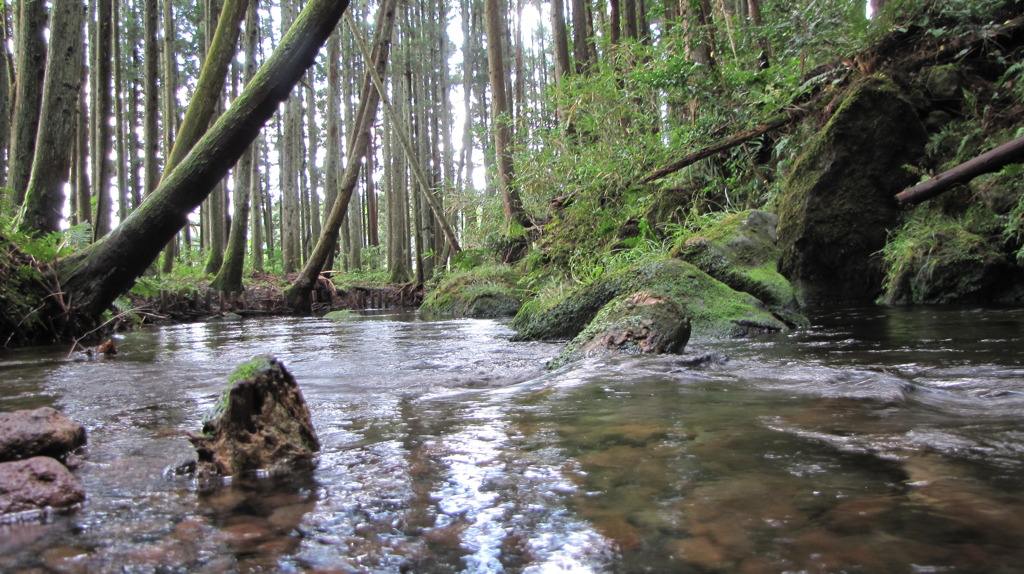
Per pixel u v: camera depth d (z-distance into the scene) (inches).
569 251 367.9
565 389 100.7
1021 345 125.7
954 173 170.9
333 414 88.0
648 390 96.5
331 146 868.0
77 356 185.8
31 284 221.8
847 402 80.7
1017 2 276.5
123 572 38.3
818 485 49.0
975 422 68.1
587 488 50.6
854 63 305.1
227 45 261.7
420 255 665.0
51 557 40.6
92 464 63.0
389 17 506.9
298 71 197.2
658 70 338.3
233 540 42.9
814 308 258.2
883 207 267.3
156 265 550.3
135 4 852.6
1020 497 45.0
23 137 289.1
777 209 317.1
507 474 55.5
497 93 490.0
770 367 115.2
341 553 40.3
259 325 358.9
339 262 1285.7
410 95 1102.4
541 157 399.9
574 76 400.8
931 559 35.8
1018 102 256.1
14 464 52.5
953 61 287.4
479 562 38.4
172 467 61.0
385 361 160.2
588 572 36.2
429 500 49.7
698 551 38.2
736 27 385.1
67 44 273.7
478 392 105.0
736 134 334.3
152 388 117.7
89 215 472.1
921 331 159.3
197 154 205.6
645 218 354.6
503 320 356.5
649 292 149.0
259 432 62.7
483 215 579.2
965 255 233.1
